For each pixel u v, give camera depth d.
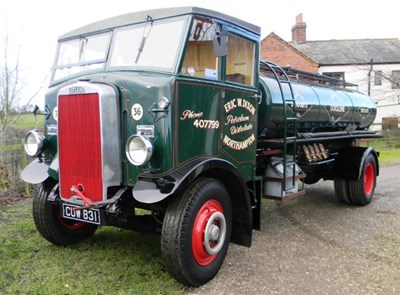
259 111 4.79
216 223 3.60
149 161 3.28
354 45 29.23
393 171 10.96
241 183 3.82
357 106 7.27
